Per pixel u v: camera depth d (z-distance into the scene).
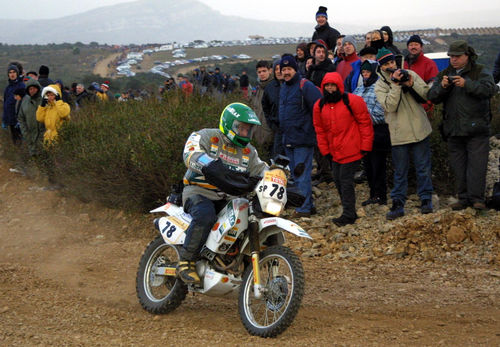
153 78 153.88
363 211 10.66
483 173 9.60
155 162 11.60
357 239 9.67
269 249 5.94
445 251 8.93
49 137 14.33
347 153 9.91
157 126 12.43
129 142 12.26
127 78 120.81
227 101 14.20
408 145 10.09
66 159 13.44
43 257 10.08
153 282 7.11
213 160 5.81
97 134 13.52
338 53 13.70
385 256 9.02
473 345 5.48
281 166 5.96
